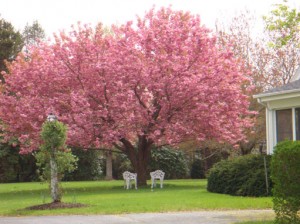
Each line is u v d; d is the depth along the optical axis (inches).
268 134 743.1
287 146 368.5
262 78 1262.3
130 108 846.5
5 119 893.2
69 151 607.8
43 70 875.4
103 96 879.7
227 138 907.4
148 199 642.8
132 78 854.5
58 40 888.3
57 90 896.9
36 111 860.6
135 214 502.3
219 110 873.5
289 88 710.5
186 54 872.3
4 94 954.7
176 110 884.6
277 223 375.2
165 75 857.5
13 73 896.3
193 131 883.4
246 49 1317.7
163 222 439.8
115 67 850.8
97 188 950.4
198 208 538.0
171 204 572.4
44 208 563.2
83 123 837.2
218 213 497.7
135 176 895.1
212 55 892.0
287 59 1305.4
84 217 488.7
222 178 722.2
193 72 876.6
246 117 1111.6
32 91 879.1
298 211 372.2
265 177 654.5
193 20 894.4
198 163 1470.2
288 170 364.5
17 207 597.0
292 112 710.5
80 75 879.1
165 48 874.1
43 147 590.6
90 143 874.8
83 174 1398.9
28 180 1453.0
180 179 1407.5
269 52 1311.5
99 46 887.1
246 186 665.0
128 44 872.3
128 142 944.3
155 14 911.0
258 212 500.1
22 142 865.5
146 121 861.2
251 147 1259.2
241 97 904.9
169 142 866.8
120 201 622.2
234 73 892.6
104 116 845.2
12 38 1611.7
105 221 455.5
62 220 468.4
